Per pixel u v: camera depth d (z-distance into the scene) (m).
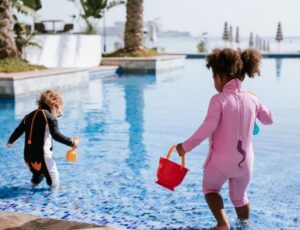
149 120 8.88
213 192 3.40
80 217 4.06
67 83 13.41
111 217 4.06
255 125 3.63
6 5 13.19
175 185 3.50
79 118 9.14
